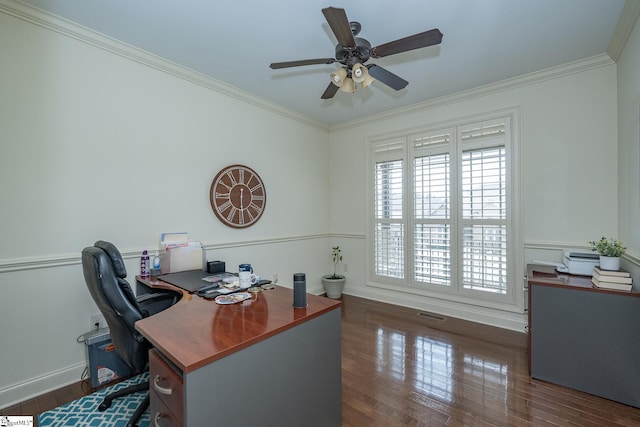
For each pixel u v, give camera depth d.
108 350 2.17
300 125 4.13
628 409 1.86
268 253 3.68
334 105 3.74
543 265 2.77
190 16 2.07
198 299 1.76
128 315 1.53
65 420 1.77
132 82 2.49
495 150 3.17
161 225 2.68
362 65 1.88
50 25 2.05
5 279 1.91
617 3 1.93
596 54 2.57
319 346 1.51
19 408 1.89
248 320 1.40
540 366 2.18
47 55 2.06
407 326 3.20
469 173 3.33
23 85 1.97
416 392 2.05
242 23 2.15
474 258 3.31
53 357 2.09
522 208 3.01
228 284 2.07
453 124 3.43
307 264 4.23
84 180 2.23
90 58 2.26
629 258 2.13
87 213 2.24
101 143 2.31
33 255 2.00
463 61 2.68
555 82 2.83
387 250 4.00
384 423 1.75
